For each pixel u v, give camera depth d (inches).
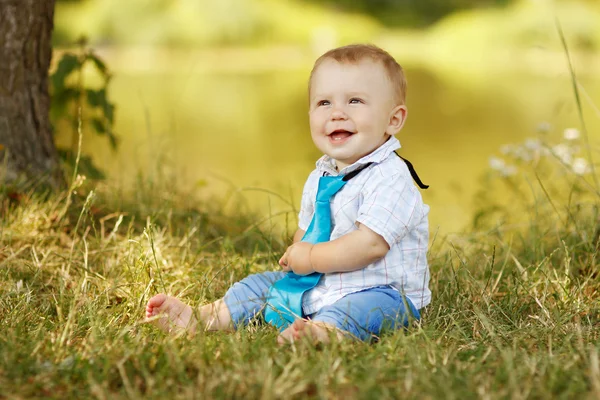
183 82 510.0
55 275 112.1
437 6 900.6
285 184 225.8
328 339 83.0
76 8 772.0
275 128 342.0
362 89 94.8
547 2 781.9
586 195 161.3
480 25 814.5
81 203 137.3
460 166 268.4
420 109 410.6
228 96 448.5
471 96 458.9
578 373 73.2
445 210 204.1
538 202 147.6
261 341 84.2
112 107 166.7
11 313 93.8
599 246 121.6
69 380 73.2
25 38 140.6
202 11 763.4
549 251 129.9
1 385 71.4
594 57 724.0
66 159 156.4
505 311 99.5
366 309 88.7
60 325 89.5
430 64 665.0
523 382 72.1
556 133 295.1
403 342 80.1
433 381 72.0
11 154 140.6
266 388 67.9
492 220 177.6
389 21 884.0
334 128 95.2
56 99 163.5
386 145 96.5
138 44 743.7
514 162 180.7
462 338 88.7
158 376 72.2
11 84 140.4
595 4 803.4
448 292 105.3
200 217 141.6
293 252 93.1
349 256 90.3
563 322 94.0
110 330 88.0
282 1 839.1
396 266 92.8
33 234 125.9
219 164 258.1
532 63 686.5
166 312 93.2
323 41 783.7
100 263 118.7
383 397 67.6
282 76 565.0
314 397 69.9
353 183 94.7
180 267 117.8
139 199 150.9
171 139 280.4
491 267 108.4
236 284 99.1
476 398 68.4
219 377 72.4
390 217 91.0
